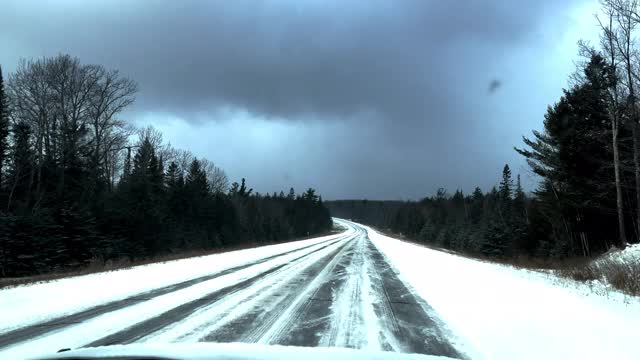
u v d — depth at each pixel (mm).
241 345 4164
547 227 40688
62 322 7730
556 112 33750
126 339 6672
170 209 55625
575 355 6004
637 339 6746
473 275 16406
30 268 28297
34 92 39531
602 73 27547
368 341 6758
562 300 10438
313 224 121750
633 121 25250
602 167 29781
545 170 37031
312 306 9492
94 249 33188
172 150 67688
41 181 38562
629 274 13500
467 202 129125
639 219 25297
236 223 71188
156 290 11453
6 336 6809
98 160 44375
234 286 12406
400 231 145125
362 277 14977
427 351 6258
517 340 6766
